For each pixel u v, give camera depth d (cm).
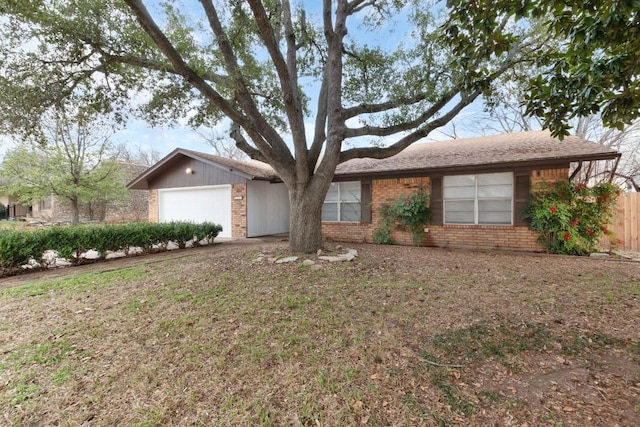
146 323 335
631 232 825
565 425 180
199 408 203
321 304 382
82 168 1541
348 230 1077
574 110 318
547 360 254
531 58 446
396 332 304
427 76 623
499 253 769
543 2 262
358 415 193
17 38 488
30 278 567
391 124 663
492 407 198
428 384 223
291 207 691
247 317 345
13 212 2498
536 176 790
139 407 205
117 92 628
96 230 731
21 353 275
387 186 1003
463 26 321
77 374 243
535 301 388
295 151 636
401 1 640
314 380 229
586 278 501
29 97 525
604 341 282
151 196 1411
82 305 395
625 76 260
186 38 583
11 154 1378
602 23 233
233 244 1004
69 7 496
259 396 213
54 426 190
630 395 206
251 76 733
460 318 337
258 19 468
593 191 739
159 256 793
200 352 272
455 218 912
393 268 570
